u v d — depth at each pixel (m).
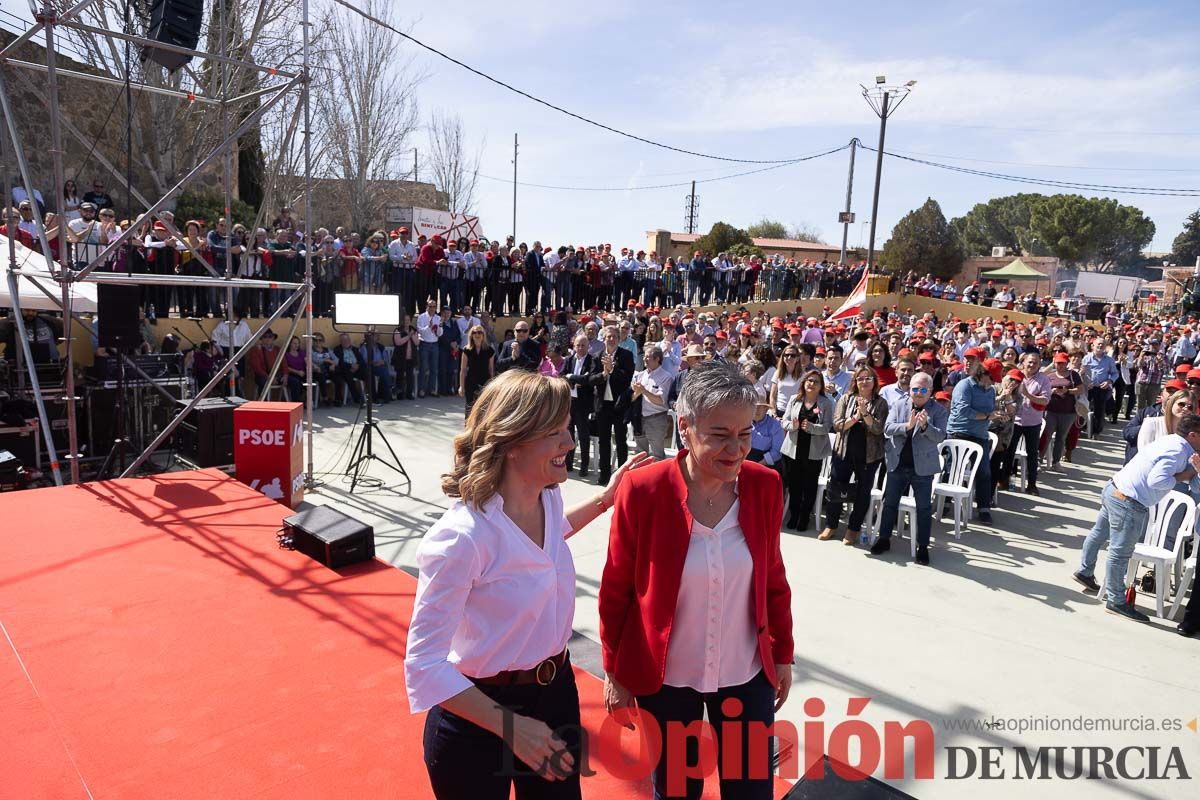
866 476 6.50
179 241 7.93
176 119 16.09
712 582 1.97
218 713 2.85
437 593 1.55
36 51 14.72
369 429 7.73
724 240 37.16
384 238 14.04
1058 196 63.50
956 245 48.78
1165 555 5.29
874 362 8.93
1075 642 4.88
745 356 9.87
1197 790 3.38
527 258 16.16
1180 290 43.06
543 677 1.70
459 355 13.98
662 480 2.02
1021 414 8.83
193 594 3.87
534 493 1.72
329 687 3.05
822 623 5.02
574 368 8.58
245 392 11.66
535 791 1.77
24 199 11.20
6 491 6.44
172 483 5.81
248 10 14.20
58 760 2.53
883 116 25.58
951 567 6.19
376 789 2.45
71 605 3.69
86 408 7.64
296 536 4.50
